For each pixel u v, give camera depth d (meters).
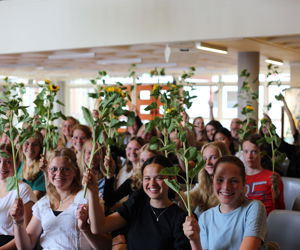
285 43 7.93
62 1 8.17
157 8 7.27
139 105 15.12
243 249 2.45
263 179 3.99
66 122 6.33
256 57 8.82
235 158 2.64
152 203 2.84
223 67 13.40
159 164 2.79
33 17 8.52
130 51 9.23
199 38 6.96
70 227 3.08
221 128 5.60
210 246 2.63
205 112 16.22
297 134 6.12
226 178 2.58
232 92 15.92
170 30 7.18
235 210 2.61
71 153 3.21
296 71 11.57
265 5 6.47
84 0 7.95
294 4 6.27
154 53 9.66
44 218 3.13
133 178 3.74
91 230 2.80
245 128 5.11
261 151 4.24
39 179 4.28
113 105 3.02
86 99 18.50
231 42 7.48
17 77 17.31
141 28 7.41
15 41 8.77
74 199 3.15
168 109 3.63
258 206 2.57
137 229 2.81
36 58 10.71
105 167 3.71
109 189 3.65
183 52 7.75
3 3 8.85
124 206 2.91
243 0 6.62
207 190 3.29
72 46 8.11
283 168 5.41
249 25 6.60
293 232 2.98
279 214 3.05
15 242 3.12
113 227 2.85
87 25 7.93
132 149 4.36
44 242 3.12
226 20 6.76
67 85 18.69
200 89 16.23
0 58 10.76
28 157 4.29
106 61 11.68
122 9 7.57
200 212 3.28
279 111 14.42
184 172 4.28
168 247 2.72
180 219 2.73
